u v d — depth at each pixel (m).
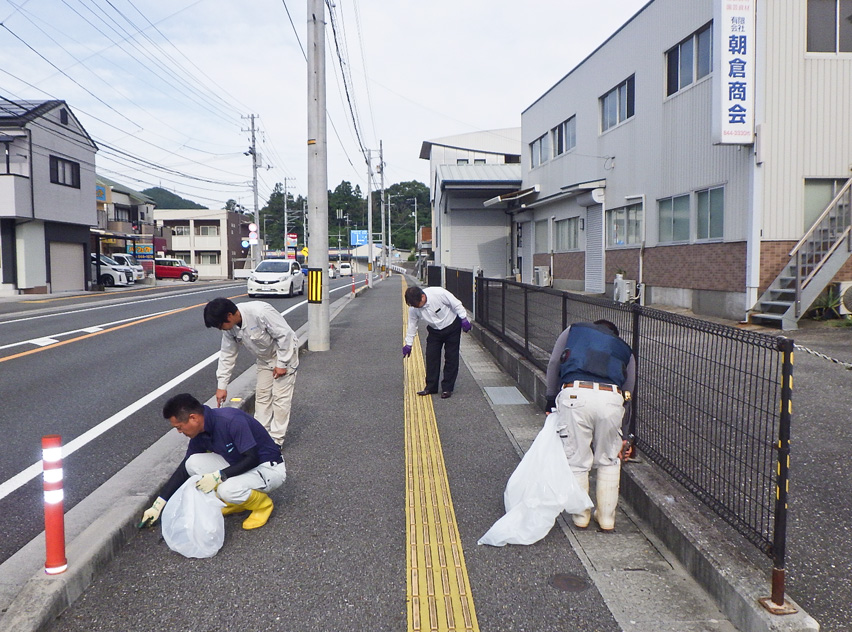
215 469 3.88
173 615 2.99
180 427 3.67
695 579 3.26
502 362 8.96
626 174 16.89
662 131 14.86
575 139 20.69
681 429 3.92
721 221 12.57
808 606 2.95
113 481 4.43
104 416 6.46
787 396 2.72
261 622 2.93
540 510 3.67
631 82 16.66
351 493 4.49
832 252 10.65
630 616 2.96
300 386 7.84
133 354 10.30
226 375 5.09
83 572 3.20
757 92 11.20
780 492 2.72
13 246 27.00
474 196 28.27
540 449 3.78
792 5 11.24
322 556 3.57
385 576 3.35
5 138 26.17
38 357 9.96
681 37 13.89
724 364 3.44
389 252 79.06
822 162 11.45
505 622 2.91
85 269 31.80
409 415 6.51
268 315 5.05
